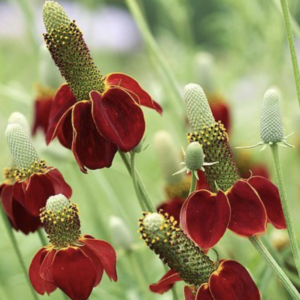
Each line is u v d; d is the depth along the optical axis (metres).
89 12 1.07
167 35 1.21
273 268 0.62
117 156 0.98
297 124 1.00
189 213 0.62
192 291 0.63
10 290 0.89
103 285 0.85
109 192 0.80
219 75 1.20
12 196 0.67
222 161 0.63
